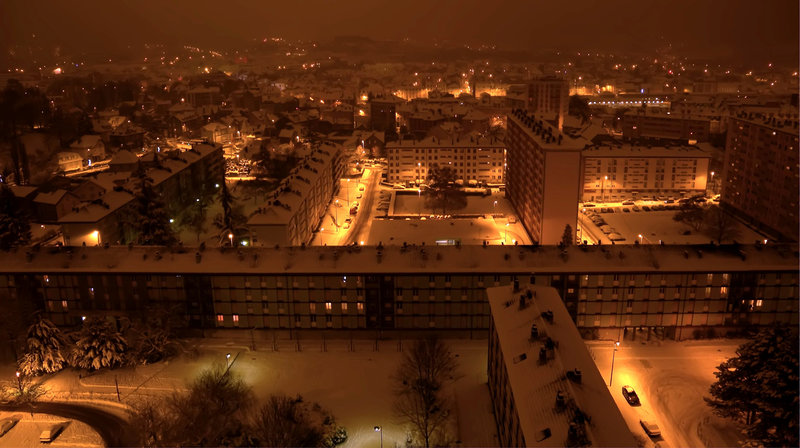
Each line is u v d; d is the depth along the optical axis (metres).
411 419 95.25
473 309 120.56
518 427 75.94
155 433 90.38
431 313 120.94
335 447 92.06
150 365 114.50
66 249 126.75
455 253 123.00
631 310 118.69
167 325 116.38
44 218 191.38
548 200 168.12
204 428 89.88
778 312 118.50
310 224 185.25
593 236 187.00
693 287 117.12
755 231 190.00
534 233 178.88
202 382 102.00
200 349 119.12
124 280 121.44
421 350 108.19
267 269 119.75
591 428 68.81
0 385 110.62
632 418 97.12
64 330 123.00
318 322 122.19
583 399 74.06
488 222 195.88
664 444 91.38
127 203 170.88
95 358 111.69
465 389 105.81
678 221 198.88
